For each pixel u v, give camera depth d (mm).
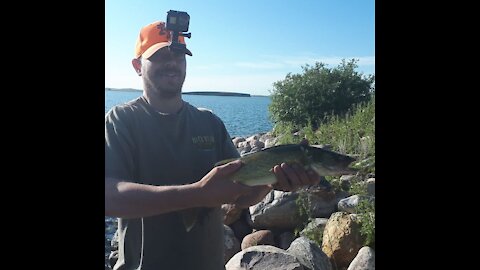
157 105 1066
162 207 955
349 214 2240
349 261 2068
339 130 4223
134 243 1054
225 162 1111
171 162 1051
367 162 2842
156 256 1027
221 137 1201
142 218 1021
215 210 1108
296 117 6668
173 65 1064
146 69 1062
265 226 2562
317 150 1121
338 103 6582
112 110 1037
